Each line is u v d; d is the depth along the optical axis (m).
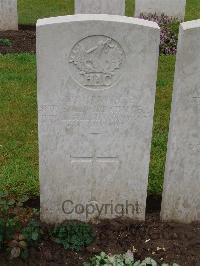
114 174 2.02
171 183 2.04
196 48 1.78
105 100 1.87
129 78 1.84
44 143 1.94
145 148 1.97
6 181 2.31
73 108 1.88
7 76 3.32
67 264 1.95
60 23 1.73
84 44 1.78
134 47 1.78
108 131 1.93
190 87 1.84
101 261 1.89
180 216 2.12
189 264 1.95
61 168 1.99
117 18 1.77
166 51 3.79
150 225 2.11
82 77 1.83
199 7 5.08
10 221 1.97
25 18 4.59
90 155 1.97
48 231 2.05
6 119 2.85
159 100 3.09
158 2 4.25
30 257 1.95
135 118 1.91
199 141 1.95
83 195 2.06
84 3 3.91
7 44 3.89
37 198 2.26
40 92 1.84
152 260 1.89
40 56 1.78
